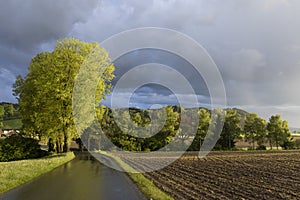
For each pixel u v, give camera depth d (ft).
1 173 51.93
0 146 118.21
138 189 41.34
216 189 49.49
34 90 124.47
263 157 149.69
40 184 45.01
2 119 431.02
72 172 63.26
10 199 33.30
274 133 261.03
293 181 63.62
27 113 126.93
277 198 43.42
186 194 41.55
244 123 254.27
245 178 66.90
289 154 176.65
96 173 62.54
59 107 109.09
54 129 111.86
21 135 130.11
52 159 90.53
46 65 119.96
